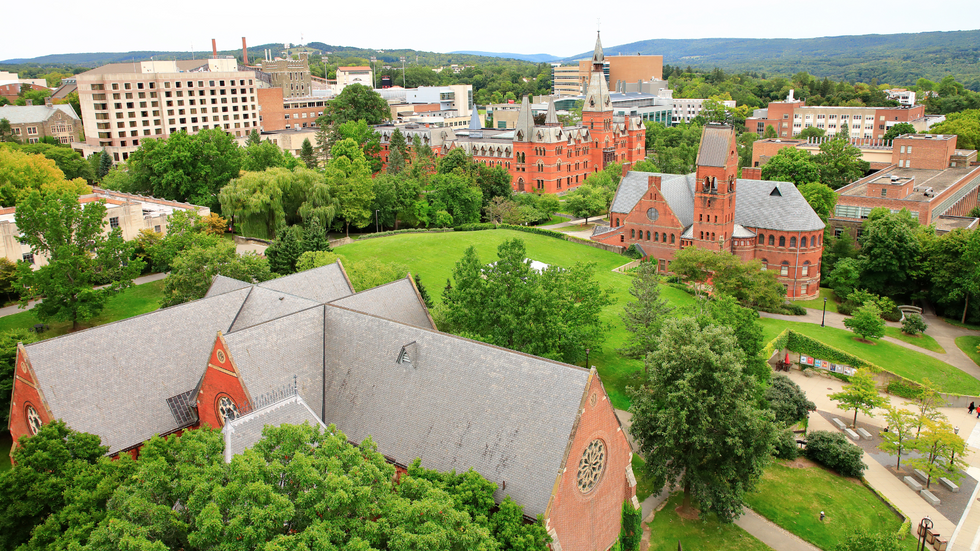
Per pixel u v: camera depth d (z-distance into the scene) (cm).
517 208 14575
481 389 4341
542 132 17575
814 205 12562
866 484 6203
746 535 5322
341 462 3331
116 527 2897
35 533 3444
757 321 9762
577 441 3988
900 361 8781
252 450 3334
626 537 4856
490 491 3919
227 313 5662
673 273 11606
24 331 6219
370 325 5034
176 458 3734
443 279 10531
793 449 6381
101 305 7744
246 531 2791
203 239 8869
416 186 14050
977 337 9925
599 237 12775
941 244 10650
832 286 11619
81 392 4716
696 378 5234
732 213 11344
